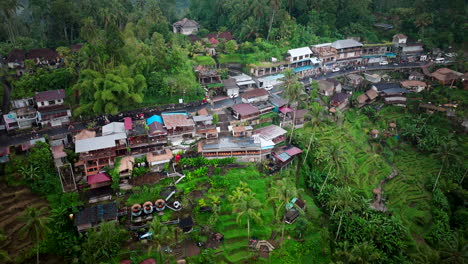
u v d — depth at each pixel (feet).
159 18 398.62
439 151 280.31
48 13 374.22
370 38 482.28
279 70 384.88
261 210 220.64
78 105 273.95
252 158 262.88
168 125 249.14
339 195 218.38
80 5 390.21
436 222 255.09
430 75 411.75
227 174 244.22
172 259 187.32
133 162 232.73
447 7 496.64
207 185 234.79
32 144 226.17
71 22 371.97
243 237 207.21
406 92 379.55
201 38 412.98
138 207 206.90
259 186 238.68
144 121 264.93
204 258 187.93
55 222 190.70
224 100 323.57
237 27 433.07
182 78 308.40
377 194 276.62
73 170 228.84
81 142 224.74
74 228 193.67
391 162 315.99
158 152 241.14
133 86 275.59
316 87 367.45
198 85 318.45
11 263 173.68
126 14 394.93
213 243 200.64
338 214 226.38
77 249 178.29
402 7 540.93
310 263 202.80
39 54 335.06
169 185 229.86
